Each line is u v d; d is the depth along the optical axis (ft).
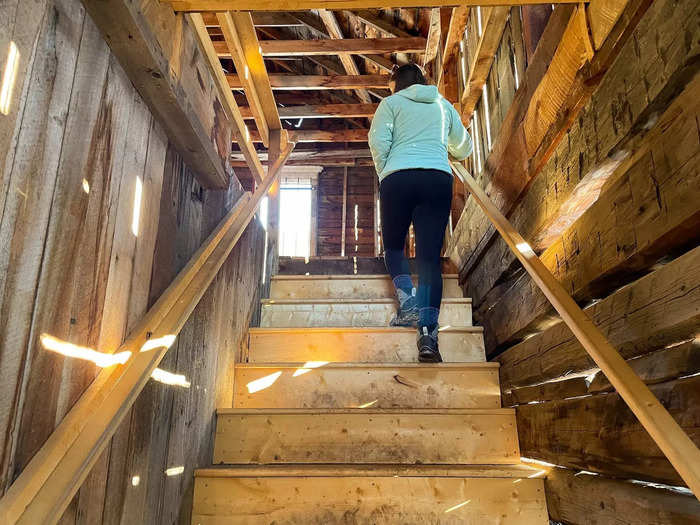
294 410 6.21
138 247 4.17
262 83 8.48
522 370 6.11
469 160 10.43
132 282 4.04
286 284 9.41
